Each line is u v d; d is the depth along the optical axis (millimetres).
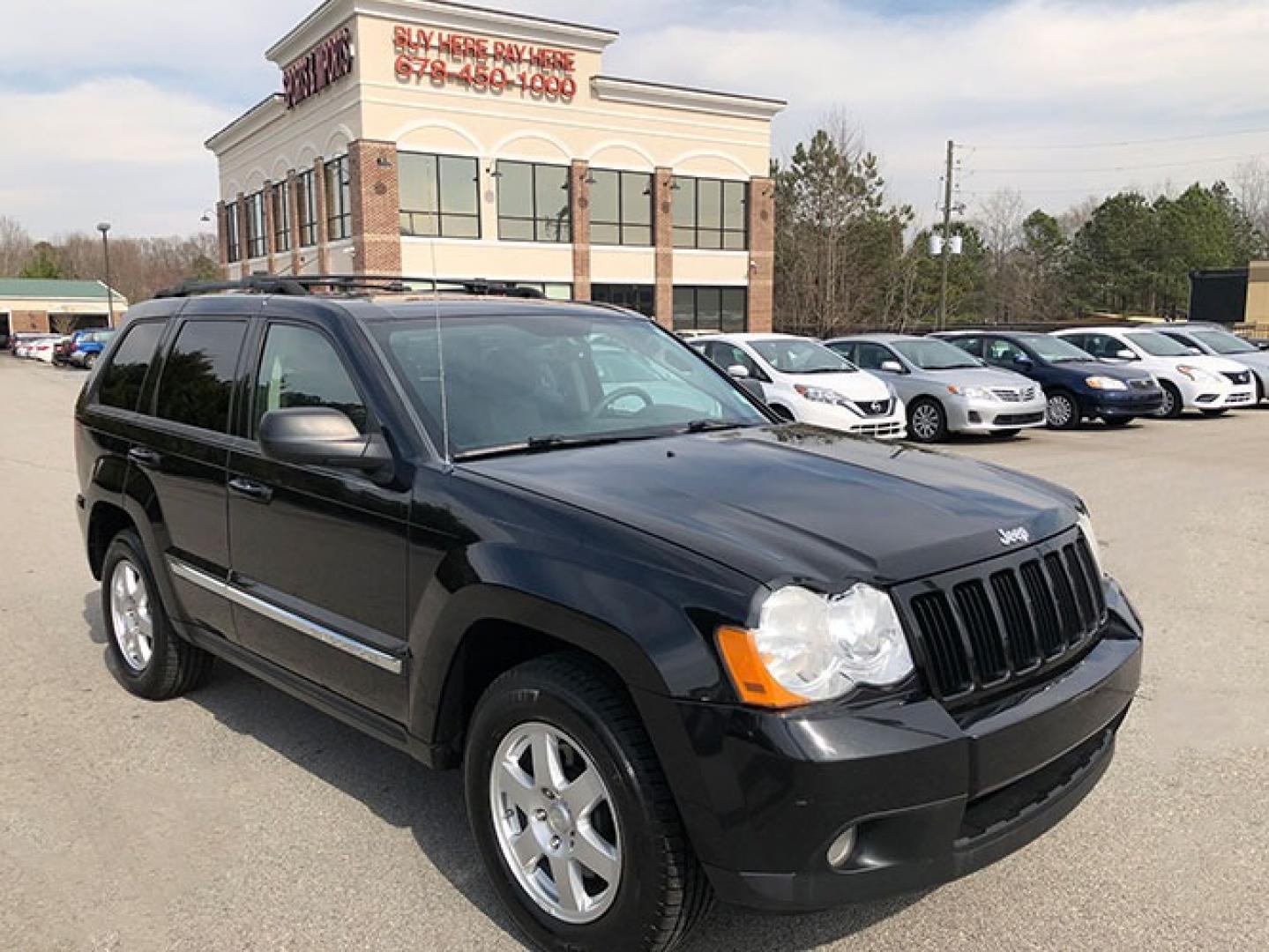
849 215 52000
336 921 3037
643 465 3209
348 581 3381
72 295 84875
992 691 2621
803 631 2404
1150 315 65125
